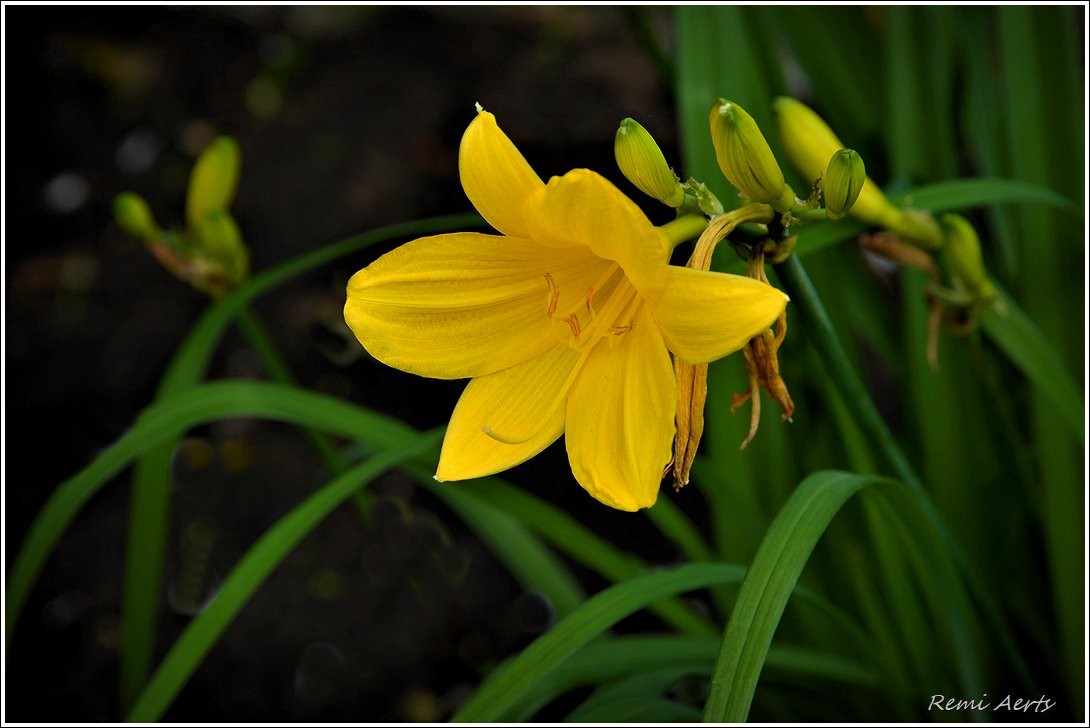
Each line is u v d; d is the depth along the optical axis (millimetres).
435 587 851
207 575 866
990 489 632
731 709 451
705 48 604
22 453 932
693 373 461
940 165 625
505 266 479
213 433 970
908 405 660
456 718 484
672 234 461
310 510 539
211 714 790
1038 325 604
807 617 621
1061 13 601
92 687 802
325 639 830
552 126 936
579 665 563
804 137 528
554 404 481
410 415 912
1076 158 598
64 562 885
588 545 585
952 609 574
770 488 618
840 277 630
